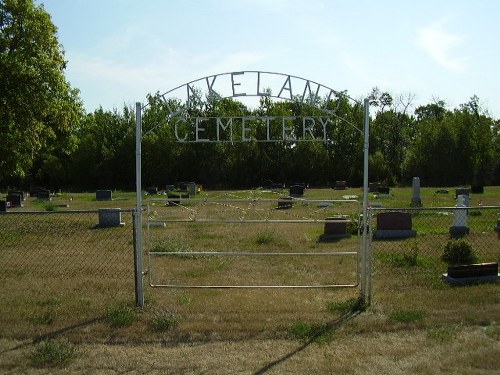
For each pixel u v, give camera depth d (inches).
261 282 357.4
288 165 2340.1
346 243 537.6
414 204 1072.2
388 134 2679.6
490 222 688.4
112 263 432.5
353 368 205.6
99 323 261.1
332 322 260.2
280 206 1007.0
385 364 209.2
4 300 311.0
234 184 2351.1
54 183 2476.6
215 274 386.0
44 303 303.1
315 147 2297.0
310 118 294.2
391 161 2561.5
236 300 304.2
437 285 335.0
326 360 213.9
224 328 252.1
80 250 503.5
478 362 209.2
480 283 338.0
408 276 362.9
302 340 237.1
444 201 1187.3
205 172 2365.9
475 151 2346.2
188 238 581.6
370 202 1129.4
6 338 242.1
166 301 301.4
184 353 223.3
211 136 2290.8
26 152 1027.9
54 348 221.8
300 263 424.2
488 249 477.4
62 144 1309.1
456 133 2342.5
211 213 889.5
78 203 1327.5
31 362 213.2
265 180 2347.4
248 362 213.0
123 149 2432.3
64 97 1090.1
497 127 2623.0
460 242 427.8
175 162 2378.2
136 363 213.0
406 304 289.1
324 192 1685.5
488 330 244.1
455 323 256.4
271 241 550.0
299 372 203.2
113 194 1763.0
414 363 209.8
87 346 232.4
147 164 2391.7
